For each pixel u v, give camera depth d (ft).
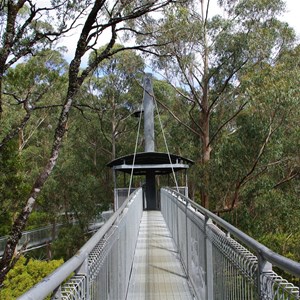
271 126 50.49
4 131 40.73
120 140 97.14
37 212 85.97
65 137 89.40
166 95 86.12
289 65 53.26
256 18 59.57
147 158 59.31
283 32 60.23
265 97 47.57
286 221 52.29
